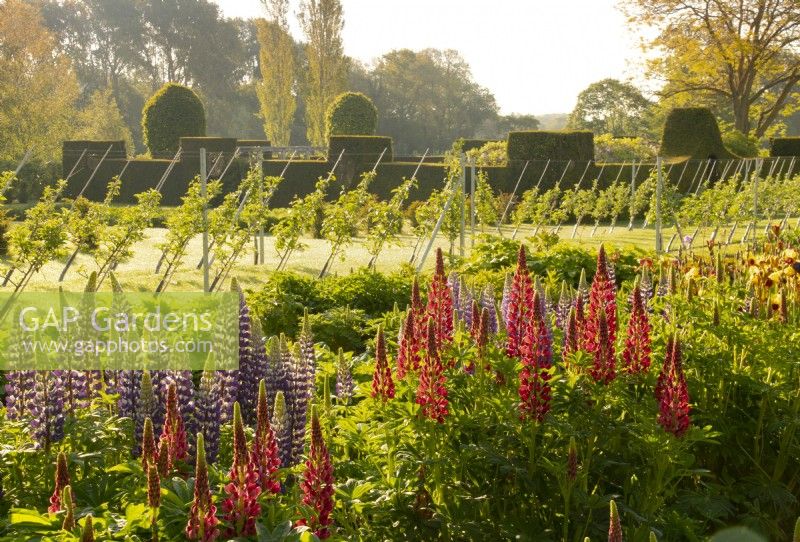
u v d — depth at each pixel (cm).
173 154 3409
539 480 369
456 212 1591
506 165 2709
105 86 7362
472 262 1109
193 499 248
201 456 240
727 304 545
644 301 576
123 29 7256
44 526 264
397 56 8144
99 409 380
